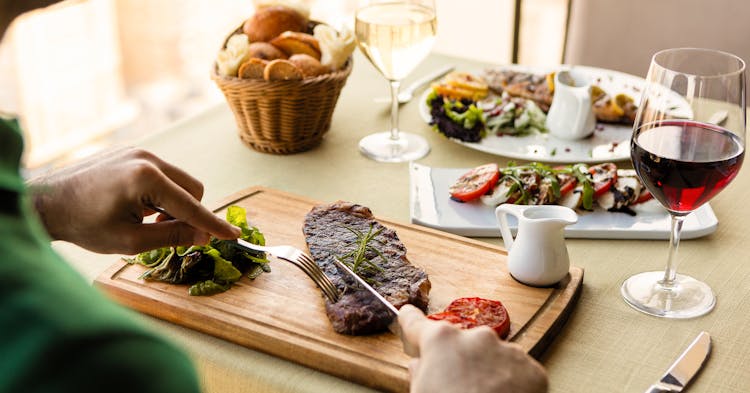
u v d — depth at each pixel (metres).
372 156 1.48
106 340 0.37
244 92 1.41
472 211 1.26
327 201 1.32
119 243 1.00
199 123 1.65
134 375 0.38
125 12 3.94
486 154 1.49
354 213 1.19
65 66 3.70
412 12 1.46
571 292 1.02
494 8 2.91
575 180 1.29
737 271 1.12
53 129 3.74
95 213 0.98
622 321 1.00
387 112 1.68
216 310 0.99
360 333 0.93
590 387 0.89
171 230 1.01
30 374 0.36
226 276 1.04
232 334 0.97
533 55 3.35
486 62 1.93
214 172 1.43
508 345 0.67
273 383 0.91
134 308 1.04
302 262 1.00
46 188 0.93
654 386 0.87
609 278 1.10
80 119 3.87
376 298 0.96
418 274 1.02
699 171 0.94
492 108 1.57
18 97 3.54
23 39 3.46
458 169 1.39
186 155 1.50
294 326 0.96
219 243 1.07
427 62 1.93
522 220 1.03
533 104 1.59
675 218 1.04
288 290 1.04
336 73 1.45
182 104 4.31
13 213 0.43
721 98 0.97
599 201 1.27
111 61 3.96
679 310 1.02
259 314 0.98
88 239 1.00
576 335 0.98
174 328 1.00
